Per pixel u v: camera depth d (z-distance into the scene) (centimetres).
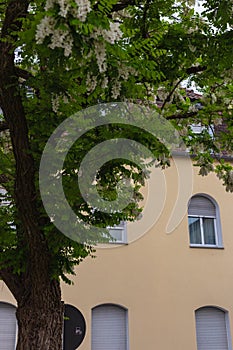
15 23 459
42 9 349
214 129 738
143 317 1173
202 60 600
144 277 1212
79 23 301
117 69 413
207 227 1371
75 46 324
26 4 459
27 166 529
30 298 569
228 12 515
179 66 612
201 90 714
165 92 665
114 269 1195
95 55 329
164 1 583
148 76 450
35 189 550
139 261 1223
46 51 357
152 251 1244
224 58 570
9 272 602
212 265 1291
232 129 714
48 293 560
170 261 1252
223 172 780
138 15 588
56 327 560
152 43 453
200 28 591
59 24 306
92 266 1179
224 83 684
